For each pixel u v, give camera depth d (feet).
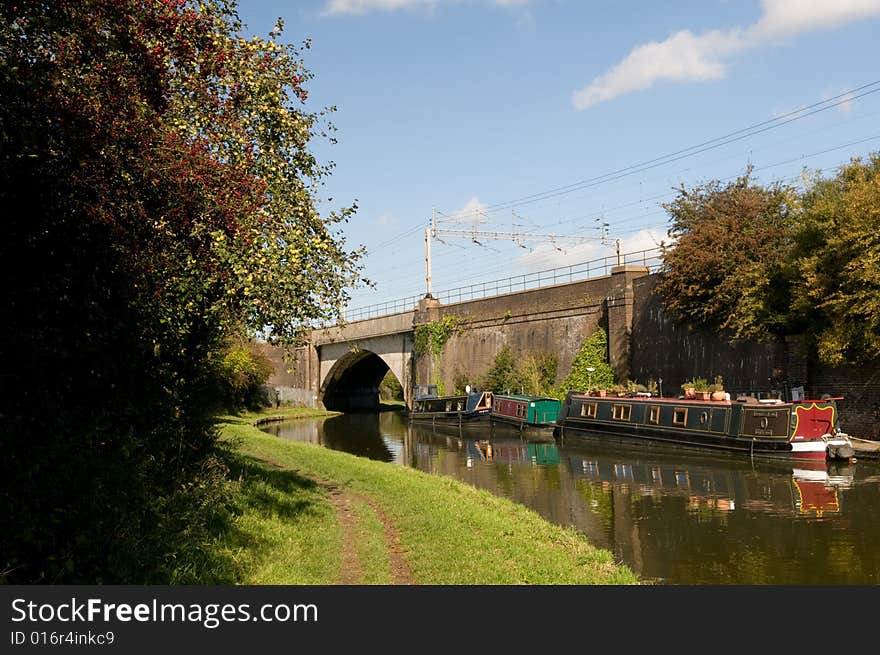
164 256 32.24
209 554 29.27
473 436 128.88
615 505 59.82
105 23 26.32
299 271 34.01
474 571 32.22
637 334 124.88
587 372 132.98
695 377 110.83
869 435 82.74
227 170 31.76
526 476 78.28
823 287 81.35
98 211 27.94
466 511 46.78
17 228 26.25
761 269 93.50
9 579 22.16
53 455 25.94
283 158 35.17
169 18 28.09
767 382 96.32
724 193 110.22
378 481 60.03
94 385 31.89
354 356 207.41
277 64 33.63
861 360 79.61
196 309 36.70
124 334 32.42
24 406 27.12
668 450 94.99
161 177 29.73
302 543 36.42
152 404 36.65
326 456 78.74
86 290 29.14
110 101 27.37
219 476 41.73
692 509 57.31
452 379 170.91
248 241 31.35
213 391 53.93
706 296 105.19
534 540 40.60
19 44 24.91
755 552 44.01
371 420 185.88
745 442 84.33
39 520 23.56
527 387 143.33
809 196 100.12
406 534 40.06
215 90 31.89
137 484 30.53
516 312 153.69
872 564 40.86
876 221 74.79
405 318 183.62
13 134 24.86
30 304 27.45
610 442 106.22
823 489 63.93
